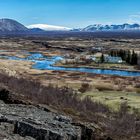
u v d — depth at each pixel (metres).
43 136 25.58
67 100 46.12
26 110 34.03
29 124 26.28
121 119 40.12
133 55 173.88
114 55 195.38
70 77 112.81
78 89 83.00
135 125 38.78
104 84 96.75
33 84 57.91
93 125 34.94
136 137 35.34
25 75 106.62
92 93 76.25
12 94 40.09
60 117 33.62
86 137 32.62
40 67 146.75
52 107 39.94
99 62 176.88
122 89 87.25
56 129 27.81
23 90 45.81
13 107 34.78
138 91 83.62
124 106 54.66
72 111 40.06
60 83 95.69
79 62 172.38
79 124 33.62
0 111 30.61
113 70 154.12
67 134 27.27
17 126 25.95
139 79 114.00
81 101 48.59
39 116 31.98
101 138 33.03
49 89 54.19
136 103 63.50
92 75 121.19
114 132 35.09
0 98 39.41
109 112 46.25
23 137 23.75
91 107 45.62
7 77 56.47
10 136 22.67
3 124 25.33
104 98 68.31
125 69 155.38
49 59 187.38
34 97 42.66
